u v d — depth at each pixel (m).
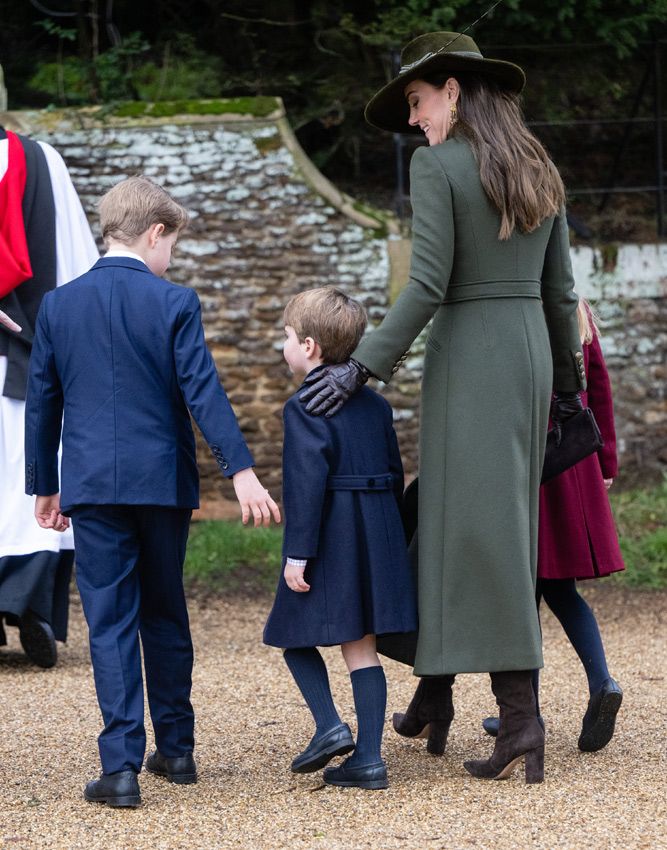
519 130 7.72
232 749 8.68
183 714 7.79
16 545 11.59
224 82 24.20
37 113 20.05
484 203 7.48
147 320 7.44
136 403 7.42
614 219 23.30
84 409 7.46
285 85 24.41
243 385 20.55
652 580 16.77
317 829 6.69
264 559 17.98
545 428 7.78
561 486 8.58
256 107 20.23
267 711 9.92
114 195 7.83
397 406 20.92
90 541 7.43
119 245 7.79
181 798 7.38
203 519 20.62
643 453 21.52
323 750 7.43
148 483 7.33
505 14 21.78
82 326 7.54
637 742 8.73
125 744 7.19
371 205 23.50
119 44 23.62
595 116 24.56
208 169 20.23
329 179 24.66
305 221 20.42
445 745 8.54
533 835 6.51
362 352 7.50
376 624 7.42
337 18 23.72
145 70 23.22
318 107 24.17
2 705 10.17
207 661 12.25
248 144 20.28
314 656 7.77
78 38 24.50
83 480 7.33
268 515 7.24
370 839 6.48
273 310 20.47
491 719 8.99
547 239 7.78
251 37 24.66
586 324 9.13
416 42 7.91
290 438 7.54
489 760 7.67
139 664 7.40
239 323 20.45
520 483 7.52
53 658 11.77
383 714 7.63
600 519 8.69
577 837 6.47
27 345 11.83
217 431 7.23
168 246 7.95
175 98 22.98
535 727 7.55
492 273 7.57
